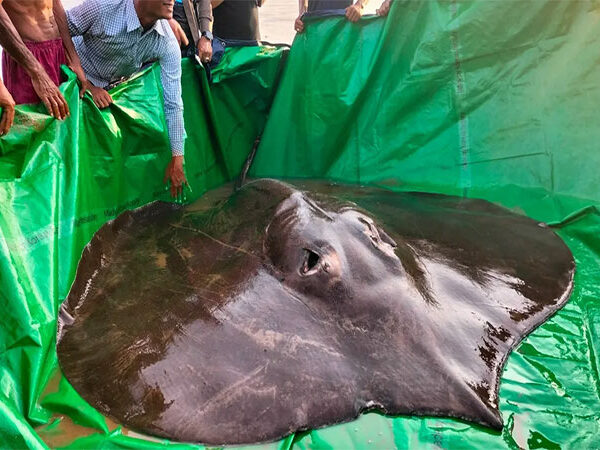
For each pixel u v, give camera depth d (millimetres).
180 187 4188
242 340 2365
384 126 4508
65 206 2980
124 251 3338
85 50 3721
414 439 2178
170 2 3475
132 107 3646
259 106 5055
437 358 2303
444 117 4297
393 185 4480
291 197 2971
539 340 2705
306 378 2234
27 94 3064
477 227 3527
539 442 2219
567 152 3885
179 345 2387
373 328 2389
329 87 4598
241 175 4773
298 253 2629
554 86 3904
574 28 3773
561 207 3854
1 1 2748
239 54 4711
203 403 2170
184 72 4223
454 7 4070
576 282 3170
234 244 3082
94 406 2254
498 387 2334
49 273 2684
